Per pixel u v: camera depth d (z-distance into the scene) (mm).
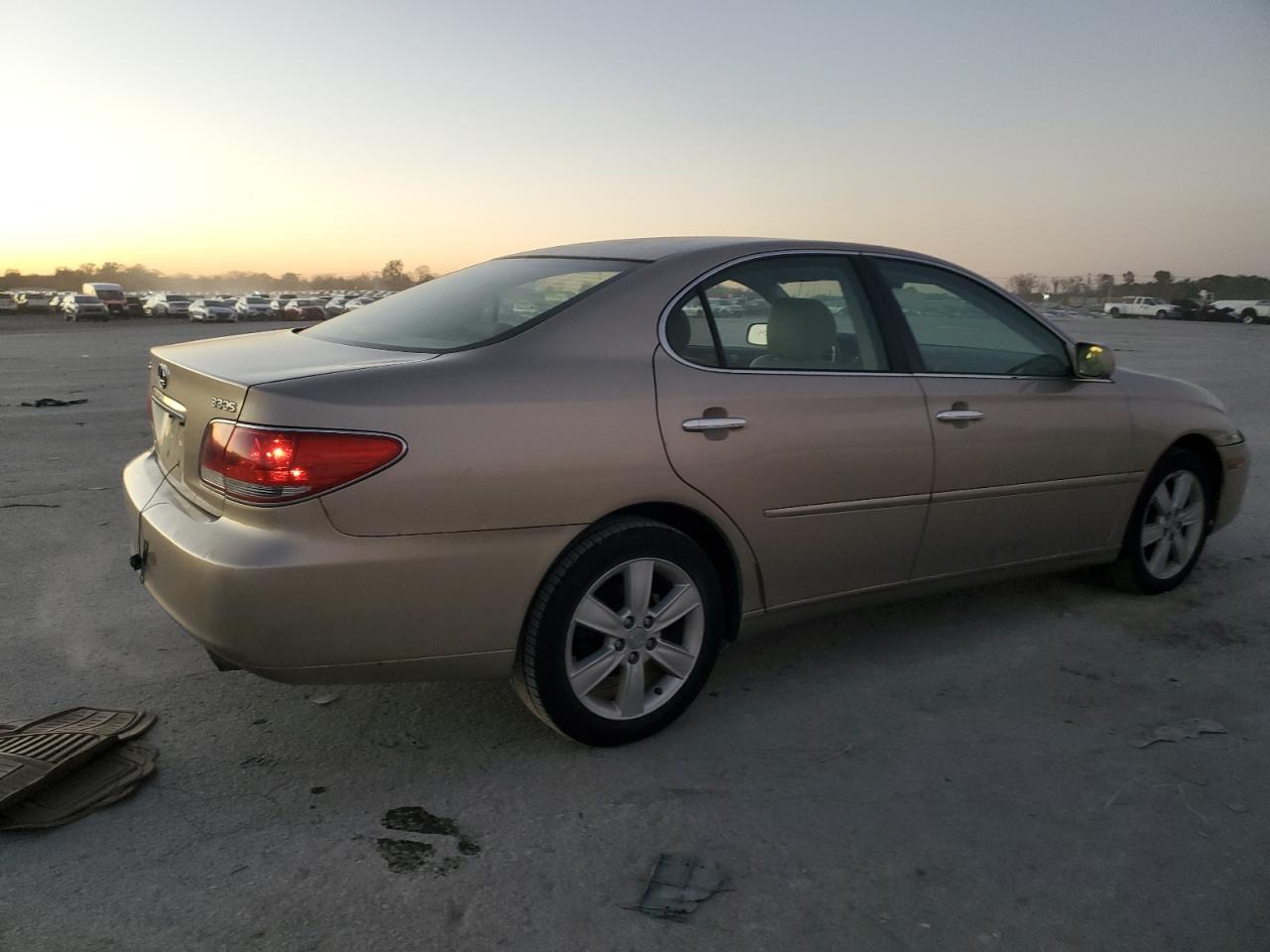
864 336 3504
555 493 2709
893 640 3951
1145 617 4238
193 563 2508
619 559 2859
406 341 3031
